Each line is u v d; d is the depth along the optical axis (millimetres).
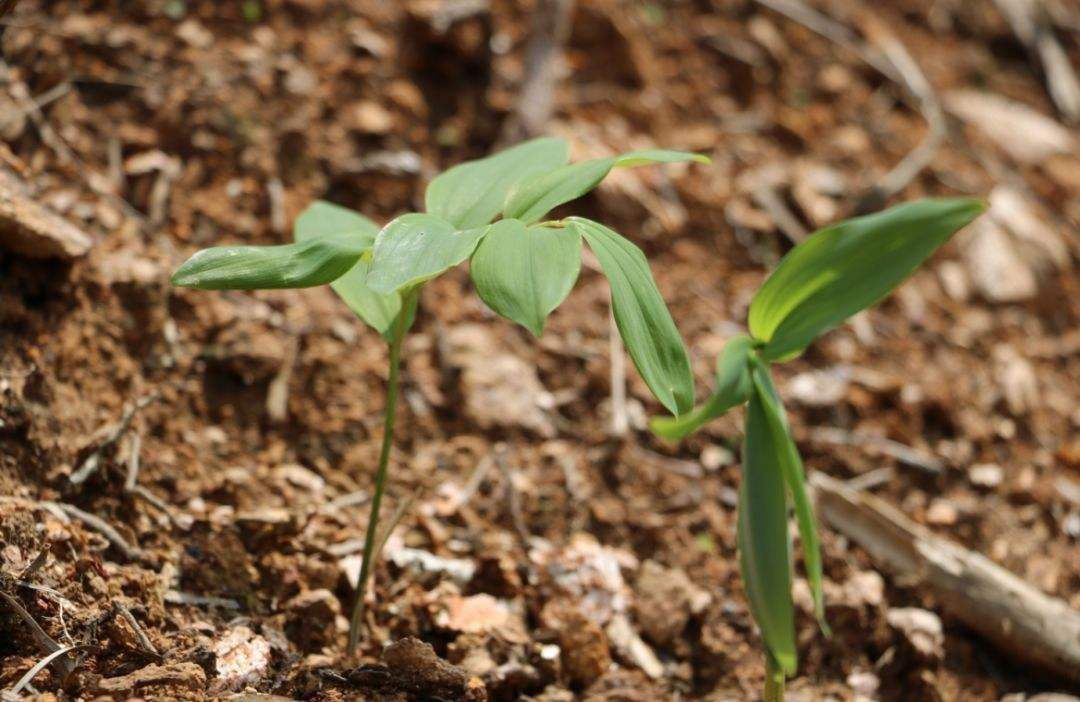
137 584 1012
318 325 1204
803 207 1415
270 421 1149
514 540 1141
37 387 1062
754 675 1098
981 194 1507
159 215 1203
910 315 1362
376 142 1300
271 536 1068
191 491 1091
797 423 1254
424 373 1213
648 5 1586
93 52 1247
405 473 1157
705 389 1249
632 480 1197
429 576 1089
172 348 1143
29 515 1000
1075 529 1222
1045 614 1121
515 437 1199
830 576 1152
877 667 1114
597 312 1289
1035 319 1412
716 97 1528
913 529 1165
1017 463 1262
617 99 1462
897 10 1781
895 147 1549
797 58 1622
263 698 956
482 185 985
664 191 1387
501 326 1257
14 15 1229
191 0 1304
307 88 1298
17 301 1081
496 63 1422
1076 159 1630
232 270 920
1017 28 1789
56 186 1171
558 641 1073
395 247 917
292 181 1263
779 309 960
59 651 948
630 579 1136
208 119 1253
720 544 1169
